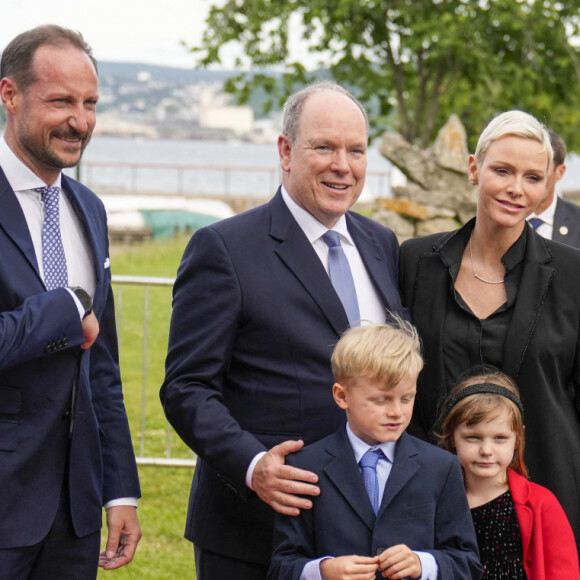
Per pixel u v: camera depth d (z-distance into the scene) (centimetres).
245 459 354
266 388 373
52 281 355
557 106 2170
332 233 393
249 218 388
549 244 407
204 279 376
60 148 348
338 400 355
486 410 379
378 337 346
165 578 604
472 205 1087
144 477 803
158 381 1080
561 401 398
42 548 364
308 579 334
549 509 382
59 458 361
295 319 374
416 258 418
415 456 356
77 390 363
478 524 389
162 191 3669
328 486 350
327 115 373
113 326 409
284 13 2117
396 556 330
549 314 396
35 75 343
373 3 2055
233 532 380
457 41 1969
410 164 1098
